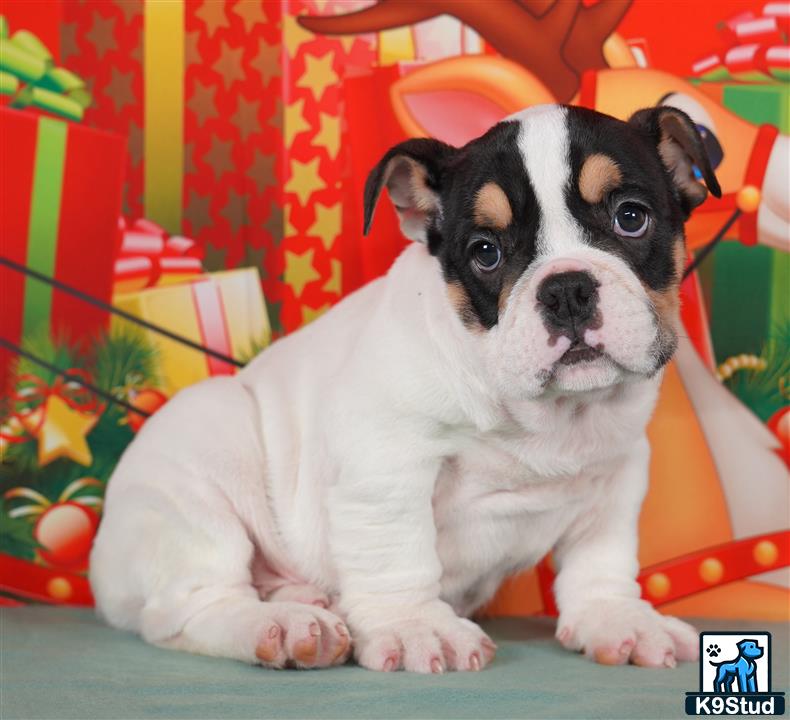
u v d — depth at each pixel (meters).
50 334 0.98
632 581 0.82
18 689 0.70
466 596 0.86
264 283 0.99
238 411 0.86
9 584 0.97
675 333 0.76
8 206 0.97
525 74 0.98
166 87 0.98
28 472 0.98
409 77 0.99
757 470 0.96
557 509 0.82
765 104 0.96
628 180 0.74
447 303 0.77
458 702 0.68
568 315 0.71
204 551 0.81
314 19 0.99
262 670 0.75
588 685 0.71
